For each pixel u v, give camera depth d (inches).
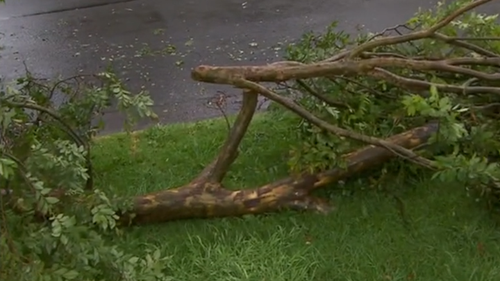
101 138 172.7
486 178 110.6
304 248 124.6
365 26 243.9
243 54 228.2
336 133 122.2
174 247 127.3
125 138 171.8
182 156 160.1
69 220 91.6
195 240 128.6
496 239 125.3
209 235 129.9
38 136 128.7
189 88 204.8
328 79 137.8
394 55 135.3
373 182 139.6
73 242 93.0
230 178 147.5
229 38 241.8
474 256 121.4
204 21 259.6
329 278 118.6
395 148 119.5
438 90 118.7
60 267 91.2
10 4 293.3
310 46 164.4
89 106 135.5
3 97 117.3
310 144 130.2
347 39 154.6
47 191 93.5
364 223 131.4
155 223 132.9
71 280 93.9
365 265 120.2
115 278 99.4
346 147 129.3
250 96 126.6
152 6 280.8
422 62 119.3
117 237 127.3
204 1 281.9
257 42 236.7
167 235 130.5
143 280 99.0
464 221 130.1
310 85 140.8
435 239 125.7
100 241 97.7
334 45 155.4
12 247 89.0
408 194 138.7
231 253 123.4
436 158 116.7
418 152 128.5
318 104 138.5
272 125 168.6
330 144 127.7
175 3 281.4
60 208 104.6
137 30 256.2
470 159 115.4
